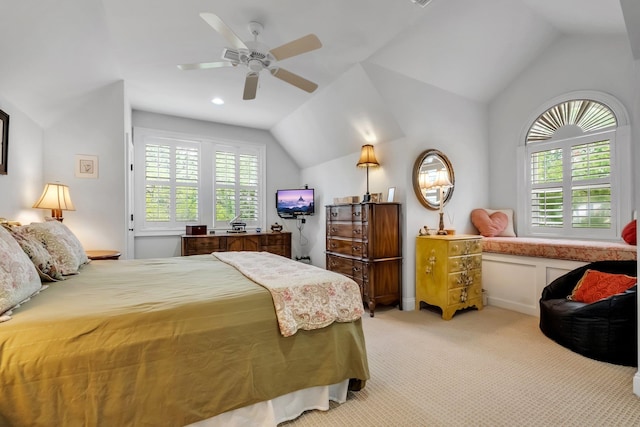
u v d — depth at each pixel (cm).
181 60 298
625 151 312
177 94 380
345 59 302
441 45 307
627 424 156
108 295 150
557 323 252
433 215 377
